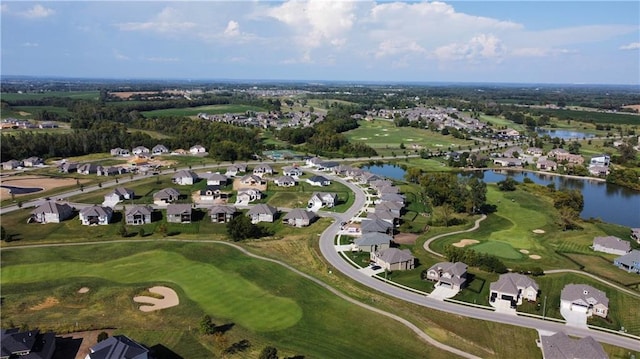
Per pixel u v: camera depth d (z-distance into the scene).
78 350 62.97
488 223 127.31
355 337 67.62
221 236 111.75
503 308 77.94
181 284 84.12
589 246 109.38
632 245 111.38
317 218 129.25
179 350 63.38
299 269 91.69
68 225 118.56
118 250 100.69
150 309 74.75
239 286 83.50
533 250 106.25
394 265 93.38
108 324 69.69
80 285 82.88
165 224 118.31
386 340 66.88
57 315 72.50
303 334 68.12
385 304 77.81
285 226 121.75
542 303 79.69
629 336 70.06
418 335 68.38
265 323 71.06
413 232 119.25
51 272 88.81
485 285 86.69
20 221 120.81
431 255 102.31
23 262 93.12
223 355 62.41
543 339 66.50
